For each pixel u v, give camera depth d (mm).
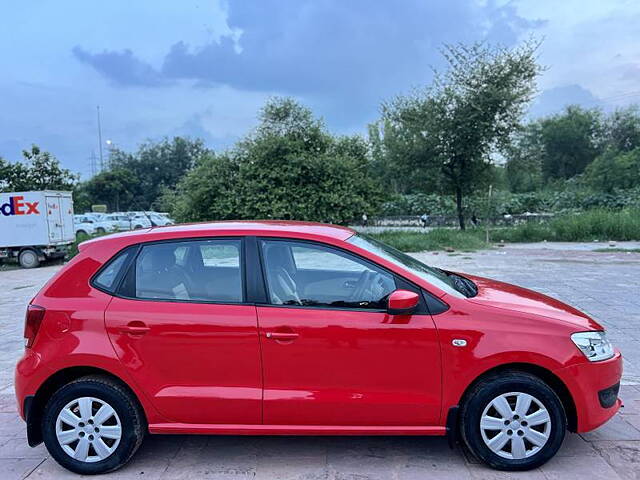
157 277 3465
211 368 3285
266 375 3264
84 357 3305
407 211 37625
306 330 3230
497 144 22266
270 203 20781
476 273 11453
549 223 21500
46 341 3365
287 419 3283
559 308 3541
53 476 3377
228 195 21312
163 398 3303
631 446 3547
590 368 3229
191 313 3309
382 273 3410
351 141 23656
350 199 21125
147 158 71188
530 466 3225
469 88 21922
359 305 3320
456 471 3270
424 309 3268
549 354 3172
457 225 28547
